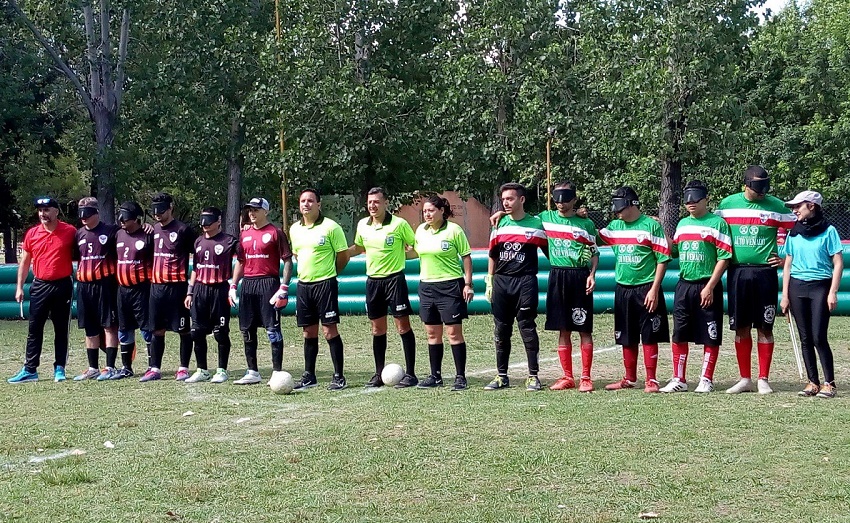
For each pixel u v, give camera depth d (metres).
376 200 8.67
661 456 5.62
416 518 4.50
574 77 23.97
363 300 15.50
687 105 21.70
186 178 29.06
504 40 24.23
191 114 25.73
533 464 5.48
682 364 8.20
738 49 22.45
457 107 23.84
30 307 9.68
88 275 9.62
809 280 7.70
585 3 24.17
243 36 24.94
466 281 8.62
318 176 24.55
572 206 8.30
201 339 9.37
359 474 5.34
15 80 26.58
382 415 7.18
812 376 7.79
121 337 9.70
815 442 5.94
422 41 25.88
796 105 31.56
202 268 9.25
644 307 8.16
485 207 31.73
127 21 26.83
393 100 23.44
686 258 8.08
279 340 9.12
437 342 8.73
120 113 27.92
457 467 5.46
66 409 7.79
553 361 10.63
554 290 8.31
